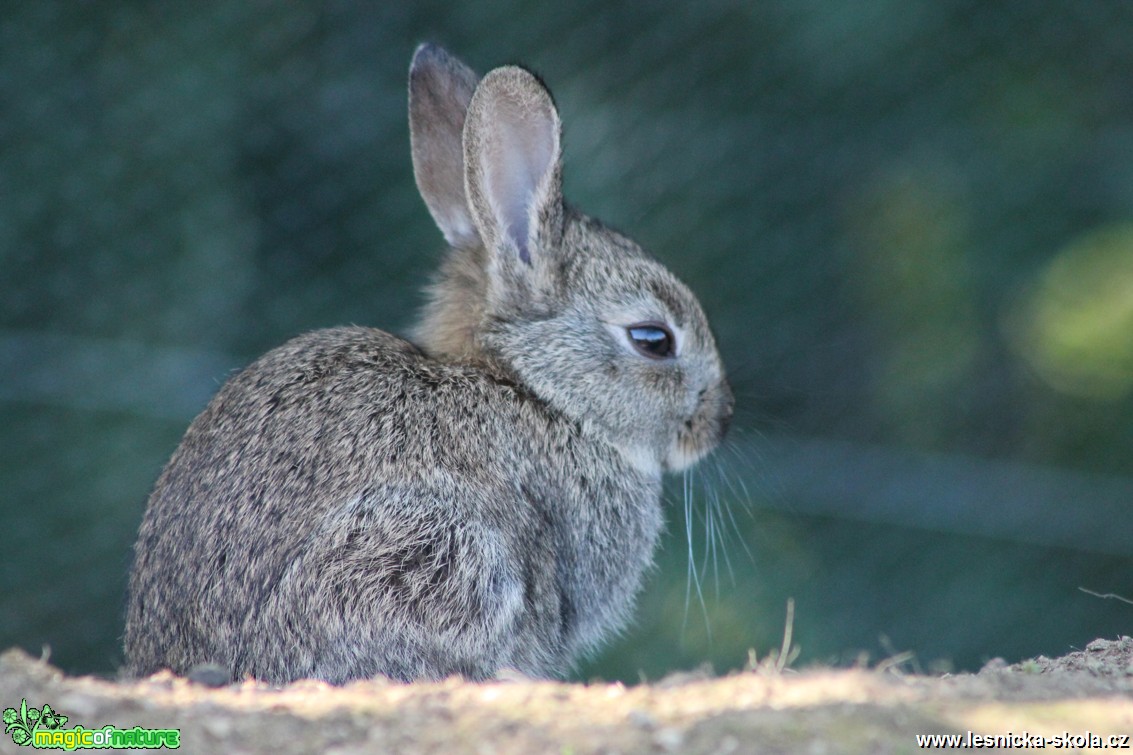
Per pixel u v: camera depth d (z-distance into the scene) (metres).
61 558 13.51
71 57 13.95
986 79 16.25
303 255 14.58
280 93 14.55
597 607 8.19
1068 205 16.70
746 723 5.32
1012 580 14.63
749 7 15.38
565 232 8.33
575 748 5.19
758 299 15.48
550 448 7.97
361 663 6.66
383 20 14.73
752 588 13.89
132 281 14.29
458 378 7.74
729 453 11.02
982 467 14.37
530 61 15.08
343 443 7.05
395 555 6.77
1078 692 5.99
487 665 6.91
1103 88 16.69
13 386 13.07
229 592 6.76
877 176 15.95
